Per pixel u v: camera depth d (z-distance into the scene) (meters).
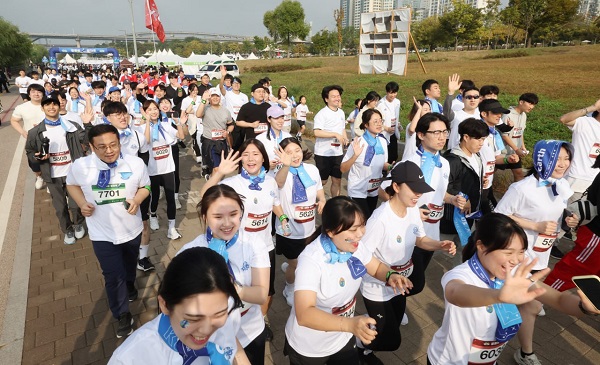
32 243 5.98
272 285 3.99
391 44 25.36
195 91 9.88
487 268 2.24
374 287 3.14
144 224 5.01
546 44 68.12
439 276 4.97
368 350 3.39
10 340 3.83
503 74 26.17
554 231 3.38
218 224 2.49
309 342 2.57
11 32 49.59
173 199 6.02
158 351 1.59
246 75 39.00
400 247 3.17
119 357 1.56
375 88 20.81
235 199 2.51
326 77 30.20
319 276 2.39
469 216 4.46
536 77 23.84
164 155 5.89
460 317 2.29
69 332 3.97
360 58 27.50
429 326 4.06
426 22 62.97
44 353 3.68
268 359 3.63
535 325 4.05
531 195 3.44
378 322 3.19
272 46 97.44
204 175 9.01
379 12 25.53
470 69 31.06
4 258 5.53
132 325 4.09
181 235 6.22
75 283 4.87
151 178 5.94
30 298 4.55
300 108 12.71
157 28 22.22
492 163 5.06
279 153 3.93
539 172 3.35
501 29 64.06
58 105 5.78
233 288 1.56
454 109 6.99
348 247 2.38
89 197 3.78
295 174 4.14
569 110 13.16
